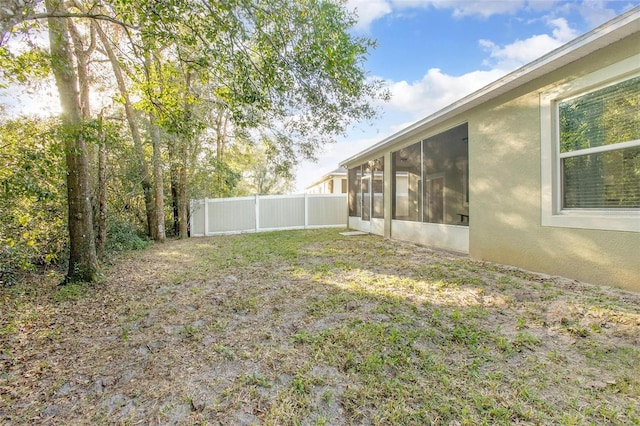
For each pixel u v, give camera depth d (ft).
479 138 18.43
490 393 6.41
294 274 17.12
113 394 6.92
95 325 11.12
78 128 13.50
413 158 26.45
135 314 12.03
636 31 10.84
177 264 21.53
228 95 15.53
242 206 44.21
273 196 45.93
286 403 6.34
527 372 7.12
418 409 6.01
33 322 11.46
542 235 14.62
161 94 16.75
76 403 6.66
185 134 18.02
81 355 8.84
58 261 20.62
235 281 16.29
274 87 14.46
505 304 11.35
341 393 6.59
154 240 34.60
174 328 10.53
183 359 8.36
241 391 6.82
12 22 8.23
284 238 34.14
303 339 9.11
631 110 11.34
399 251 23.22
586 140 12.86
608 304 10.45
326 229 44.47
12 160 11.71
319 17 12.52
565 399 6.14
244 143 42.39
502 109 16.74
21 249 15.93
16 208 14.87
